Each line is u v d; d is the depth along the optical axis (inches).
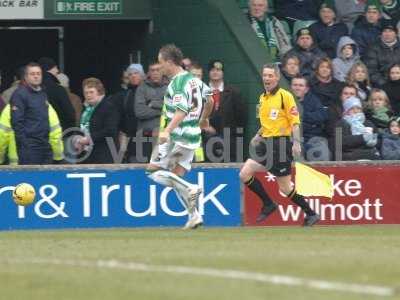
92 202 1454.2
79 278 860.0
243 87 1662.2
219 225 1480.1
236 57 1679.4
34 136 1460.4
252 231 1344.7
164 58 1321.4
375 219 1528.1
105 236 1258.0
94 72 1934.1
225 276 856.9
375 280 834.8
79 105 1630.2
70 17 1822.1
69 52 1936.5
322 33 1720.0
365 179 1523.1
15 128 1451.8
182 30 1774.1
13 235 1294.3
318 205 1513.3
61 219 1445.6
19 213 1434.5
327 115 1605.6
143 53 1860.2
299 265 913.5
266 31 1742.1
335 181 1518.2
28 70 1453.0
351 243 1133.1
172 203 1470.2
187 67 1569.9
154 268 905.5
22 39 1923.0
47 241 1175.6
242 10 1792.6
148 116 1565.0
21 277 869.2
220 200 1480.1
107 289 808.3
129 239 1195.9
